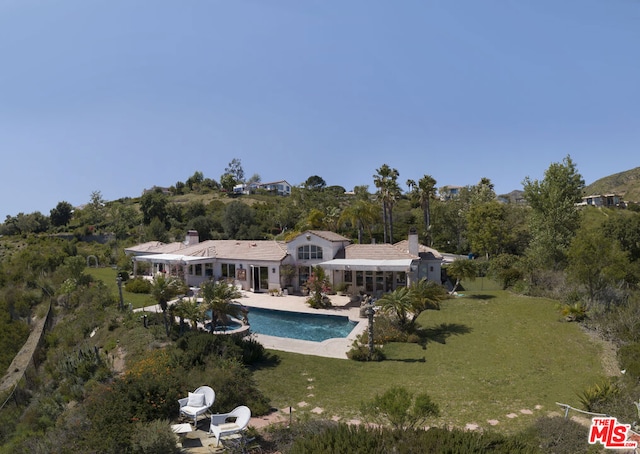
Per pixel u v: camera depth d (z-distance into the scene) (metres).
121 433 12.88
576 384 19.73
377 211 68.88
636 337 23.44
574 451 12.03
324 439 10.23
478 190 87.38
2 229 113.19
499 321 29.69
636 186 166.50
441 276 46.25
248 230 90.19
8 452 18.61
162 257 48.66
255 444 13.18
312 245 43.88
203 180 176.62
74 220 121.75
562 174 46.19
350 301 38.91
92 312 38.03
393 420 12.98
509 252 62.25
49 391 26.31
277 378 20.41
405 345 25.95
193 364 19.75
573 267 30.72
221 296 25.28
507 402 17.56
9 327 45.03
